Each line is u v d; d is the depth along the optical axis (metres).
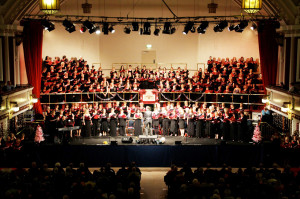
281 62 26.75
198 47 32.62
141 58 32.97
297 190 12.96
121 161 20.02
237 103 26.70
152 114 23.97
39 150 19.55
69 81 28.38
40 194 12.48
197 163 19.94
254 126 24.50
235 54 32.16
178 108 24.33
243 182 13.66
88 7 30.94
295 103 21.38
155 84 28.66
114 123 24.00
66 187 14.00
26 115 25.08
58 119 23.41
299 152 18.94
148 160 20.09
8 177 13.86
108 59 32.91
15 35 25.70
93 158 19.89
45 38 31.62
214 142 22.77
